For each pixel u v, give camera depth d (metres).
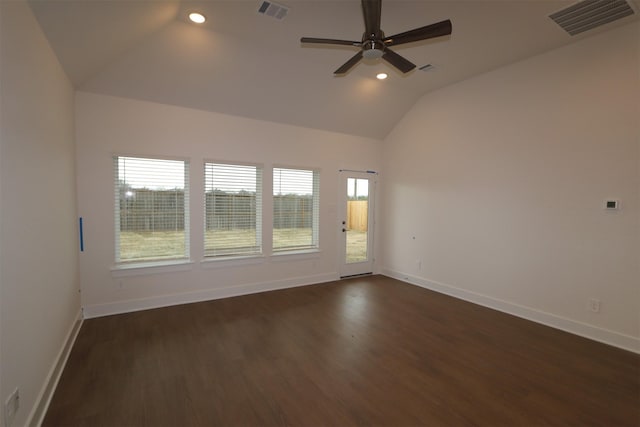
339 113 4.70
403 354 2.74
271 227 4.52
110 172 3.42
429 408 2.04
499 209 3.85
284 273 4.70
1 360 1.39
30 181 1.81
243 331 3.16
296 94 4.13
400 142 5.24
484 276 4.02
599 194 3.03
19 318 1.60
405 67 2.80
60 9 1.97
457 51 3.40
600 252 3.03
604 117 2.98
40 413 1.85
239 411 1.98
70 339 2.72
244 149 4.23
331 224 5.13
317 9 2.69
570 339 3.06
